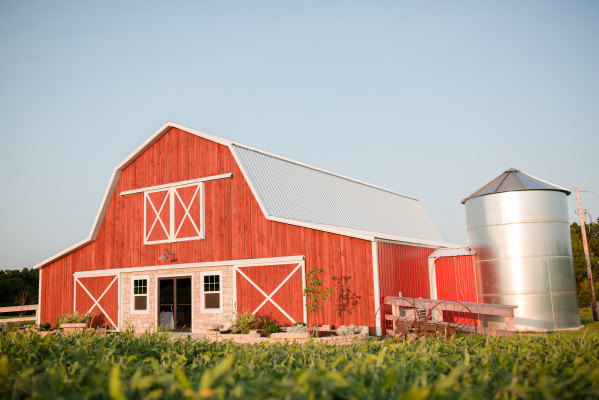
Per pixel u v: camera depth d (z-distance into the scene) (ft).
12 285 136.36
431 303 51.06
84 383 11.62
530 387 11.10
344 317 55.77
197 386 11.16
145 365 15.06
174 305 68.49
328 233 58.13
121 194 75.25
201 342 20.95
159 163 72.64
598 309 76.79
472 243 64.90
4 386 11.06
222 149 67.51
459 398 9.59
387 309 55.42
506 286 60.08
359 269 55.77
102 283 74.49
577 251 108.37
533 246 59.52
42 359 15.33
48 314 78.79
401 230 88.94
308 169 82.53
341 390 9.99
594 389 11.18
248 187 64.54
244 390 9.65
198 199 67.97
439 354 17.20
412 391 8.52
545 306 58.49
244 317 58.59
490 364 14.07
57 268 79.41
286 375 12.23
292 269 59.67
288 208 66.54
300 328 53.01
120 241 74.13
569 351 16.51
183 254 68.23
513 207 60.70
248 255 63.10
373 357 14.51
